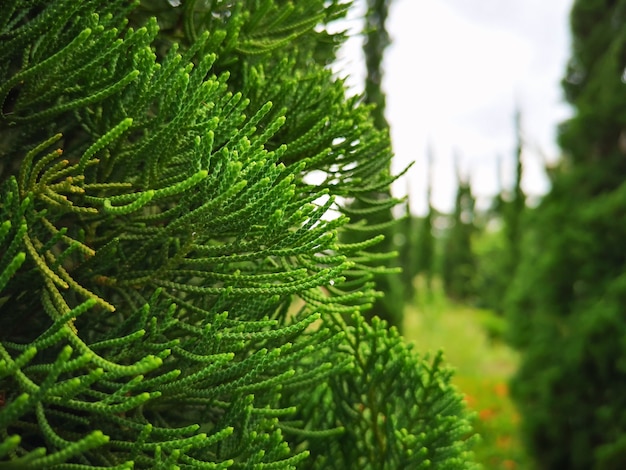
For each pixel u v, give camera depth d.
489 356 13.95
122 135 1.15
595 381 6.46
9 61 1.10
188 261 1.14
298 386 1.59
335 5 1.70
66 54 0.98
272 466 1.13
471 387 11.34
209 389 1.14
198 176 0.90
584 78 8.23
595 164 7.20
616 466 5.91
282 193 1.03
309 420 1.97
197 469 1.02
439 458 1.82
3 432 1.01
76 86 1.13
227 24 1.58
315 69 1.85
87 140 1.29
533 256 7.82
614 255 6.69
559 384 6.70
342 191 1.55
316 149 1.48
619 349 6.17
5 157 1.22
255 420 1.37
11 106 1.28
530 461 7.11
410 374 1.94
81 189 1.00
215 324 1.08
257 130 1.49
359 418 1.96
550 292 7.13
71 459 1.11
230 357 1.01
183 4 1.48
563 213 7.24
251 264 1.66
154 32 1.11
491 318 16.75
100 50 1.05
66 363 0.78
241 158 1.04
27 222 1.02
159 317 1.28
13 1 1.04
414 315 16.55
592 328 6.34
